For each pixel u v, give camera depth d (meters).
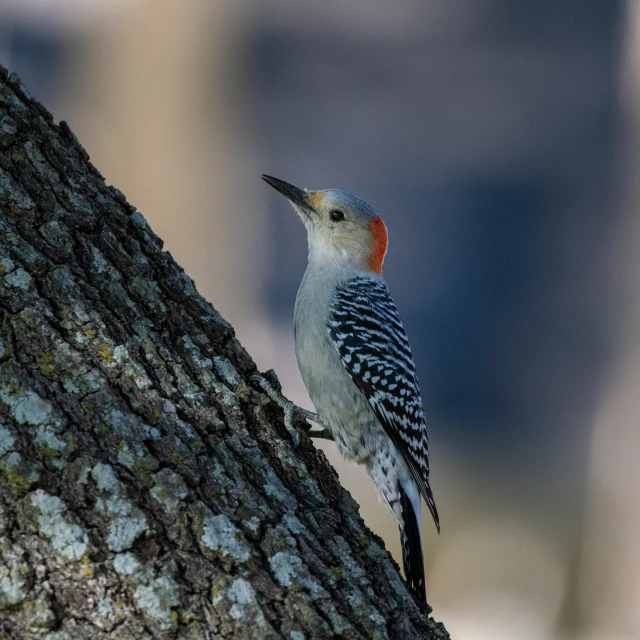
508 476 15.94
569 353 16.66
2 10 14.69
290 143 16.86
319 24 16.66
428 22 17.23
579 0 17.84
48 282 4.36
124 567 3.83
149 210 15.32
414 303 17.34
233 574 3.97
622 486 14.69
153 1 14.71
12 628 3.71
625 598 14.03
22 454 3.92
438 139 17.56
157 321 4.70
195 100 15.50
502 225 17.45
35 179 4.66
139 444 4.15
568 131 17.34
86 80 14.98
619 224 17.22
